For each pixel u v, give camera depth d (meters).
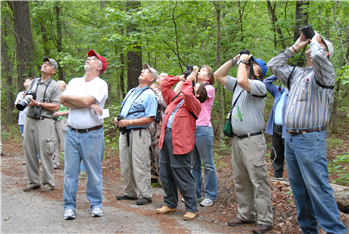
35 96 4.21
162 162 3.41
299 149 2.57
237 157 3.09
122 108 3.97
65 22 13.41
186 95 3.04
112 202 3.91
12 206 3.60
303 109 2.55
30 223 3.08
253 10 9.58
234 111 3.04
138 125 3.73
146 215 3.40
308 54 2.74
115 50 9.65
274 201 3.53
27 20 10.77
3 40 13.91
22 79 10.70
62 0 11.88
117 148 7.49
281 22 8.74
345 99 11.97
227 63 3.21
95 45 7.91
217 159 6.77
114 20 7.20
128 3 7.99
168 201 3.46
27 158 4.23
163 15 6.79
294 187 2.80
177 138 3.17
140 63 9.68
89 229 2.94
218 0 6.75
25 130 4.18
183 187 3.26
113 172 5.91
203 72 3.98
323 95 2.52
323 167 2.52
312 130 2.52
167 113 3.38
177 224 3.15
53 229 2.93
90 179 3.36
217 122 9.41
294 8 10.64
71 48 13.80
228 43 7.94
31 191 4.27
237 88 3.14
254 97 2.95
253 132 2.93
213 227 3.10
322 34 8.16
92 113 3.32
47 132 4.21
